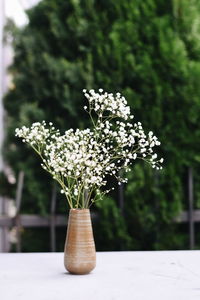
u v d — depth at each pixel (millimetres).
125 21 3291
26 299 1356
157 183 3164
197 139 3258
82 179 1631
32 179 3369
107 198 3178
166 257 1937
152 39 3256
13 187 3469
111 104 1604
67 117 3367
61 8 3422
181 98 3223
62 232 3498
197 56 3326
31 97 3496
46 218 3221
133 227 3205
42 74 3426
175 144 3252
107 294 1405
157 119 3209
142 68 3211
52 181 3338
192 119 3219
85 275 1638
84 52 3359
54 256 1983
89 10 3332
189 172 3168
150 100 3229
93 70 3283
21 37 3568
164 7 3326
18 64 3605
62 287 1481
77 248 1626
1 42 3717
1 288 1473
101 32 3301
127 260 1885
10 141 3502
